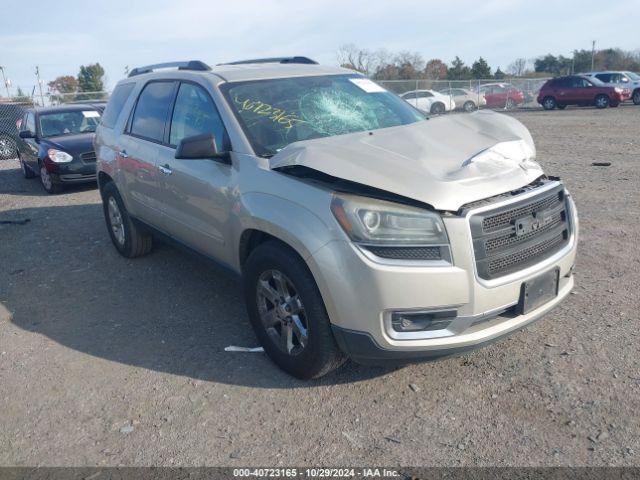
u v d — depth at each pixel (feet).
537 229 11.76
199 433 11.15
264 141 13.76
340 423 11.19
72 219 28.35
